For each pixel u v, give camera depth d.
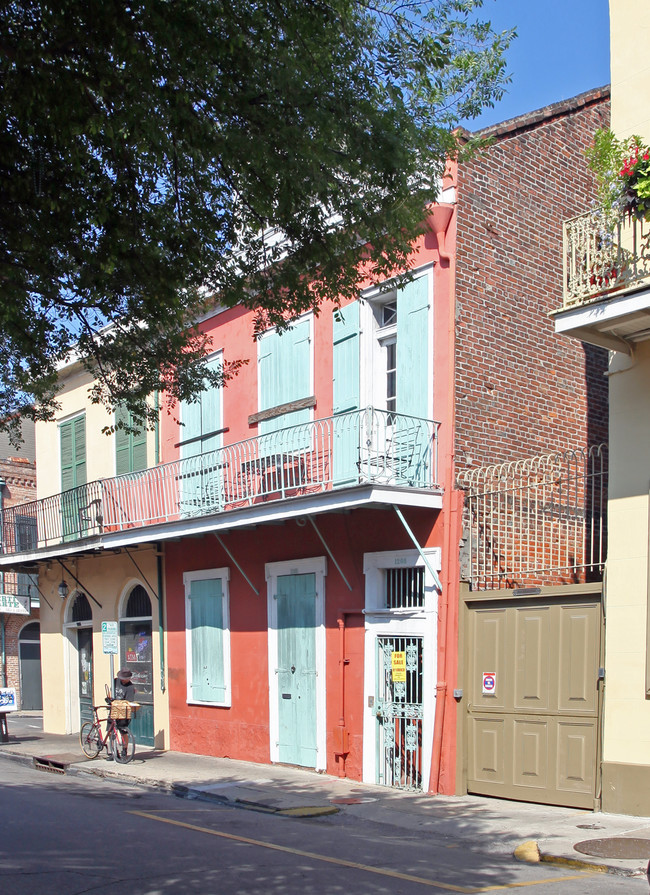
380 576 12.73
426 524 12.03
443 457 12.02
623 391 10.30
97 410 20.27
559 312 9.87
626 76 10.48
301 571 13.94
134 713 18.02
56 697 21.42
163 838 8.92
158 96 7.92
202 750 15.89
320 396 14.09
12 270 9.01
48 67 7.69
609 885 7.06
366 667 12.67
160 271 9.20
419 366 12.53
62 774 14.77
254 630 14.90
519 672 10.98
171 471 17.30
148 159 9.05
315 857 8.11
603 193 9.82
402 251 9.77
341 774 12.84
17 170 8.47
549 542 12.62
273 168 8.78
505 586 12.07
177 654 16.86
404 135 9.09
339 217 11.59
